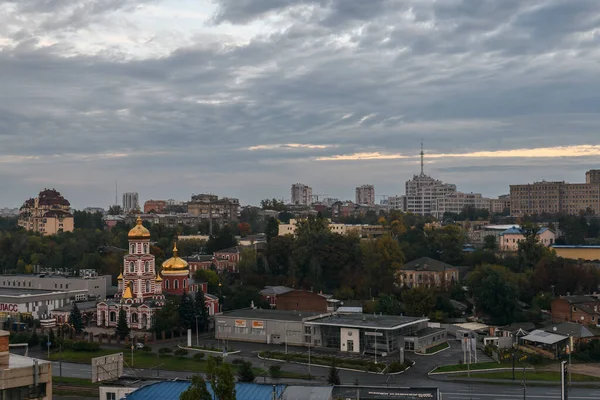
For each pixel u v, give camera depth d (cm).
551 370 17888
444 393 15450
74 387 16412
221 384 9844
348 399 12369
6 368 8844
